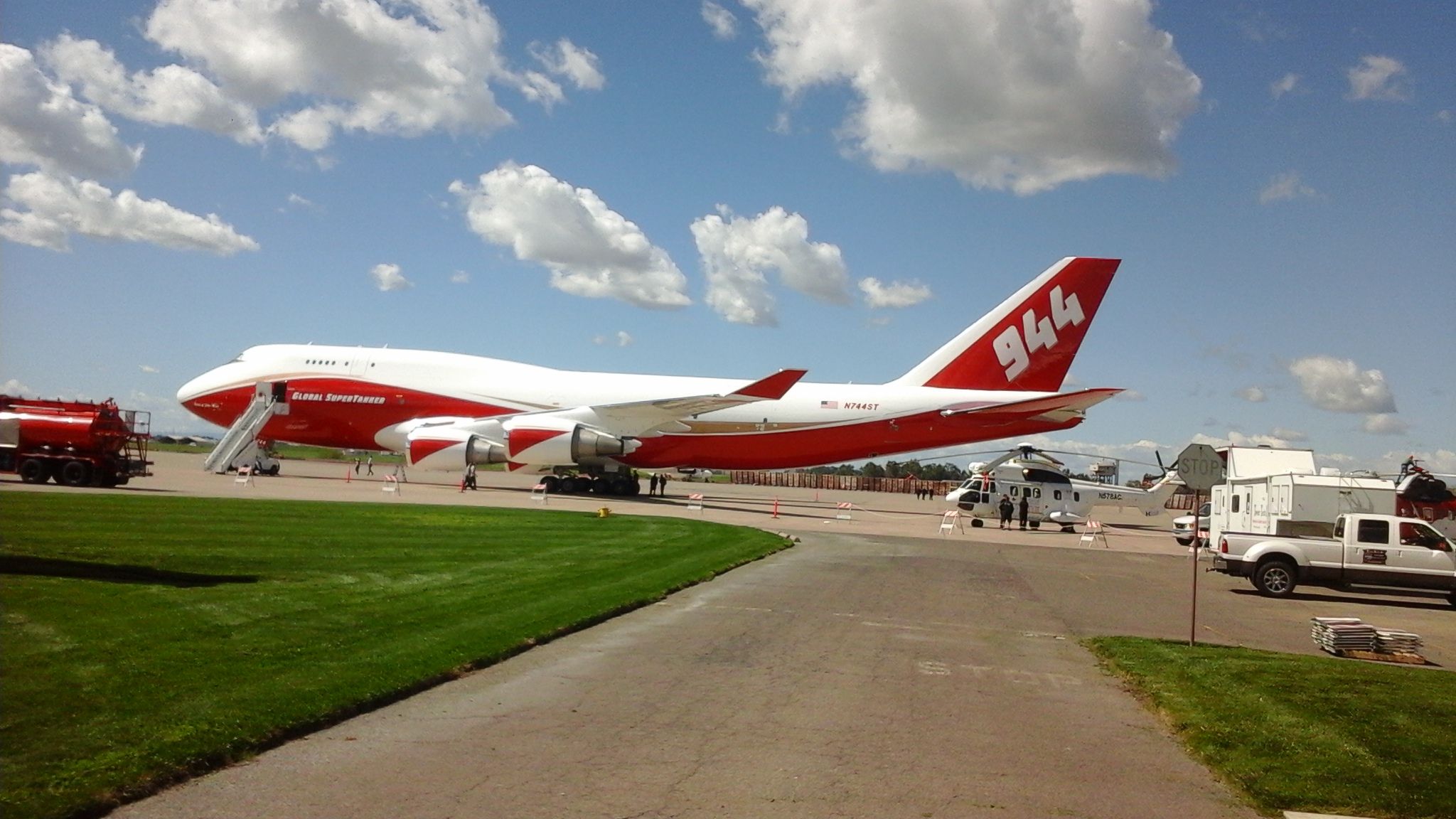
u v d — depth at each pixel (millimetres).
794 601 18484
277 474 56875
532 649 12719
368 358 54469
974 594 21375
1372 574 25203
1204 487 15953
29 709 8086
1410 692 12320
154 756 7168
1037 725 10133
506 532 27891
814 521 45312
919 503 80438
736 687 11117
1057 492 52750
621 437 50812
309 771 7406
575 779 7543
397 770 7543
